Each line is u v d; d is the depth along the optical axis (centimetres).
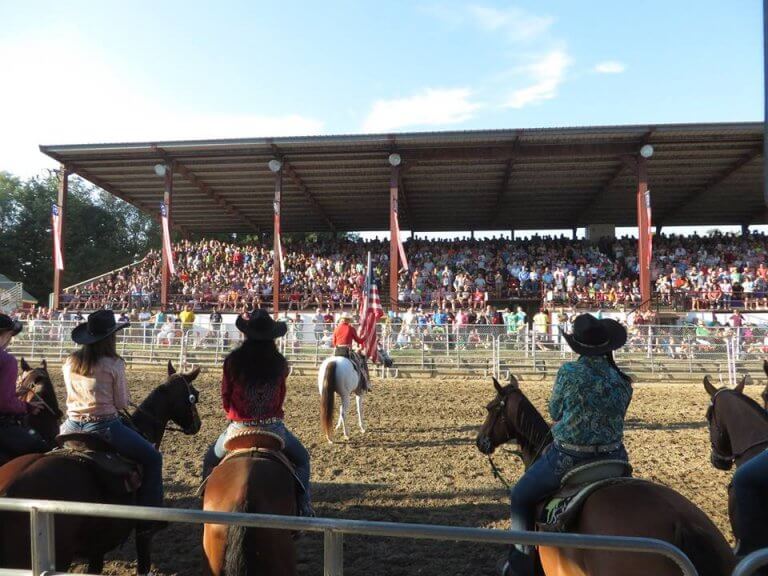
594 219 3700
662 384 1775
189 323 2114
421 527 246
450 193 3083
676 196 3172
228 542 292
